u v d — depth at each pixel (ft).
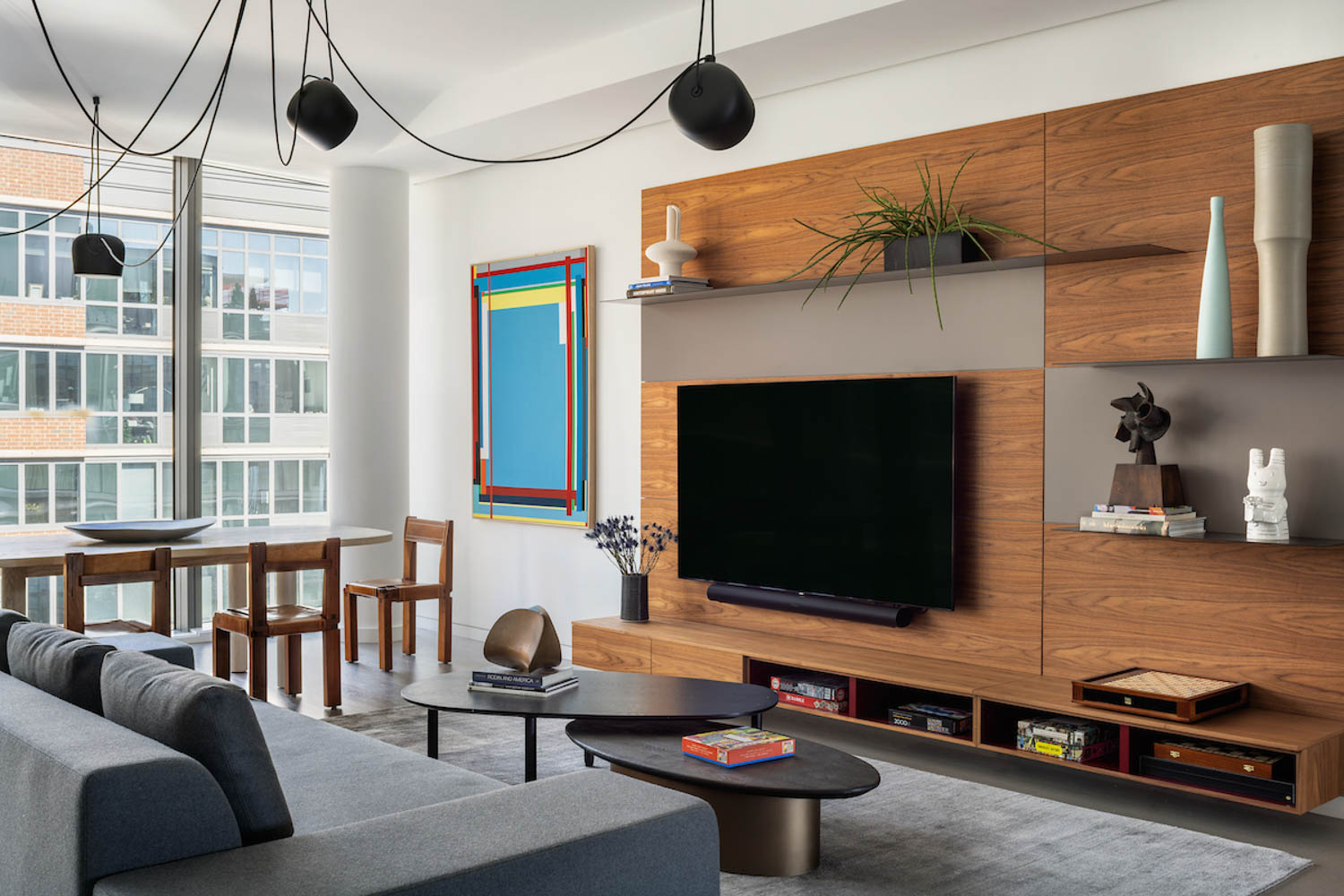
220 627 15.99
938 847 10.83
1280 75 11.88
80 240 18.45
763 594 16.62
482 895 5.99
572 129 19.15
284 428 23.12
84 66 16.71
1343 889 9.87
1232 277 12.23
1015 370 14.11
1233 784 11.14
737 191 17.19
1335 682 11.55
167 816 6.10
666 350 18.29
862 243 14.99
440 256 22.95
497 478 21.48
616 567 19.27
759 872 10.04
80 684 8.12
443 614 19.58
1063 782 13.07
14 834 6.74
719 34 14.98
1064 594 13.69
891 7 13.19
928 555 14.64
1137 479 12.41
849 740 15.01
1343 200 11.46
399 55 17.42
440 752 13.96
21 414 19.83
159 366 21.34
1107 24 13.39
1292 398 11.84
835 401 15.66
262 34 16.24
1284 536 11.50
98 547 15.85
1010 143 14.12
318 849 6.24
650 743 10.71
